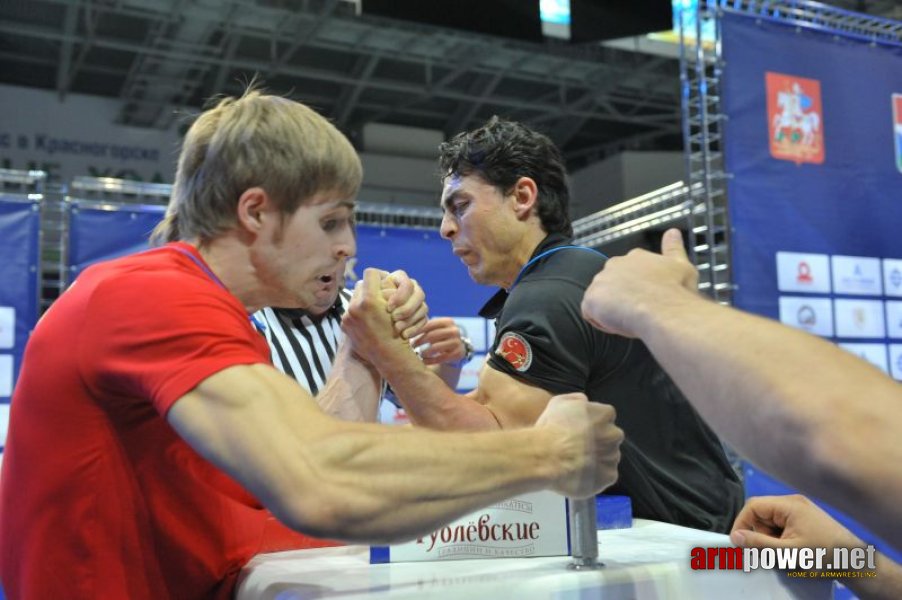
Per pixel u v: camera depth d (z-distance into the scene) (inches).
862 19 126.6
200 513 31.8
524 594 25.1
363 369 44.8
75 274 129.6
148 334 27.5
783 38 118.3
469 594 24.7
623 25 133.0
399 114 346.9
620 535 34.8
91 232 130.6
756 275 112.9
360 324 43.3
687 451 49.6
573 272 51.5
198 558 31.6
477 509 26.4
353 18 245.6
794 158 117.0
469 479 26.0
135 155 287.7
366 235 146.2
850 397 15.6
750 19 116.9
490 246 60.0
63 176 275.9
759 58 116.6
